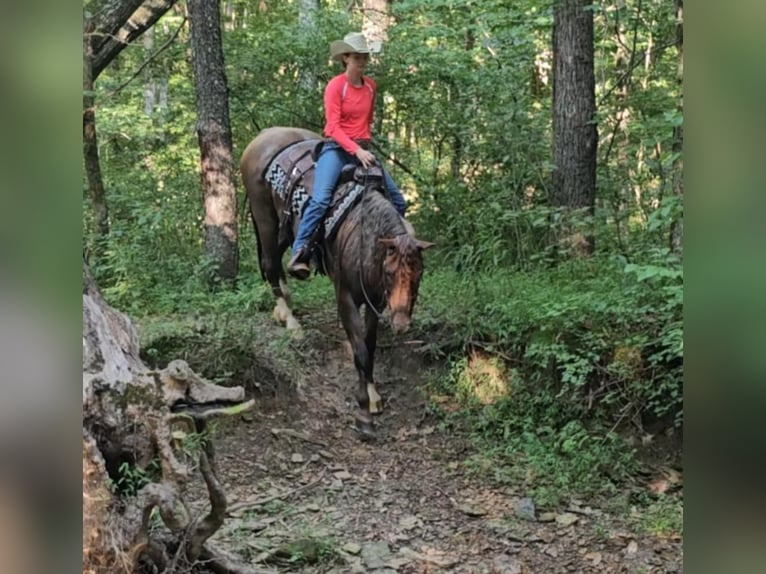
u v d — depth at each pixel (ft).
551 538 13.74
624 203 27.86
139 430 10.08
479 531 13.93
